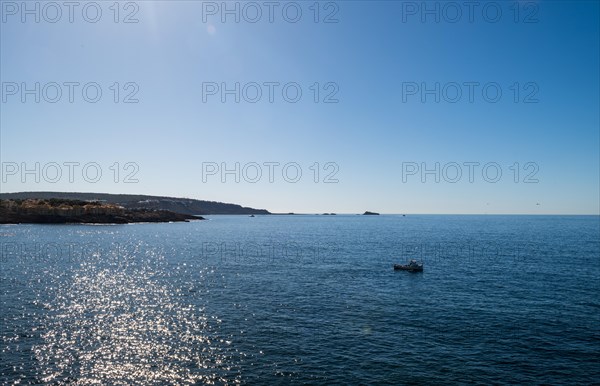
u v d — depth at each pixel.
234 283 64.12
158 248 121.12
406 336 37.94
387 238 169.12
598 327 40.78
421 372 30.05
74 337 36.72
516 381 28.80
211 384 27.89
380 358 32.59
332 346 35.25
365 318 43.97
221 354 33.22
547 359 32.62
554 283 64.56
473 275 72.62
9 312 44.47
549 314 45.62
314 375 29.38
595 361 32.31
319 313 45.91
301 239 162.50
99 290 57.81
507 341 36.66
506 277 70.38
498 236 180.75
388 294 56.12
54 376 28.69
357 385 27.88
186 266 83.56
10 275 68.94
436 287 61.28
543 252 110.19
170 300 51.91
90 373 29.31
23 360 31.28
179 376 29.05
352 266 83.94
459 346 35.41
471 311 47.00
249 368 30.50
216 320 42.88
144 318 43.31
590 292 57.44
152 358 32.22
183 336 37.56
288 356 32.88
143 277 69.69
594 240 153.25
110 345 34.91
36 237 146.50
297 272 75.56
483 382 28.56
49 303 49.09
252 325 41.19
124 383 27.88
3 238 139.88
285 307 48.53
